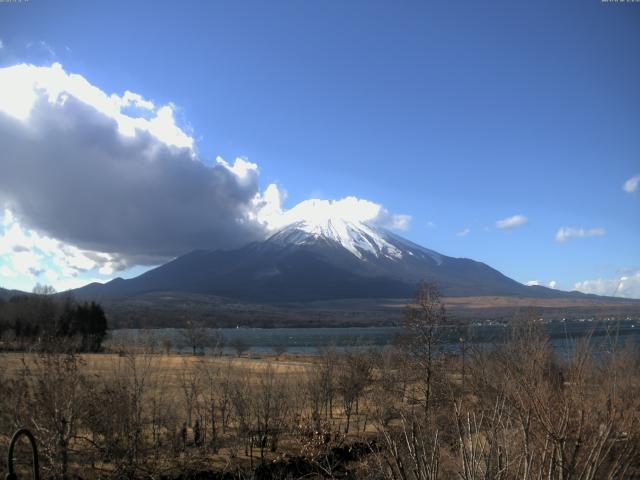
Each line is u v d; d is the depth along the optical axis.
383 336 112.00
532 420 9.00
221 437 27.86
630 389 10.09
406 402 25.27
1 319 78.31
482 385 12.98
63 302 93.38
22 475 18.72
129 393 24.70
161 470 23.16
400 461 9.23
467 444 9.70
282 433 27.97
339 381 34.81
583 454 8.79
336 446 23.72
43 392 19.31
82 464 20.94
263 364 55.53
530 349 14.55
